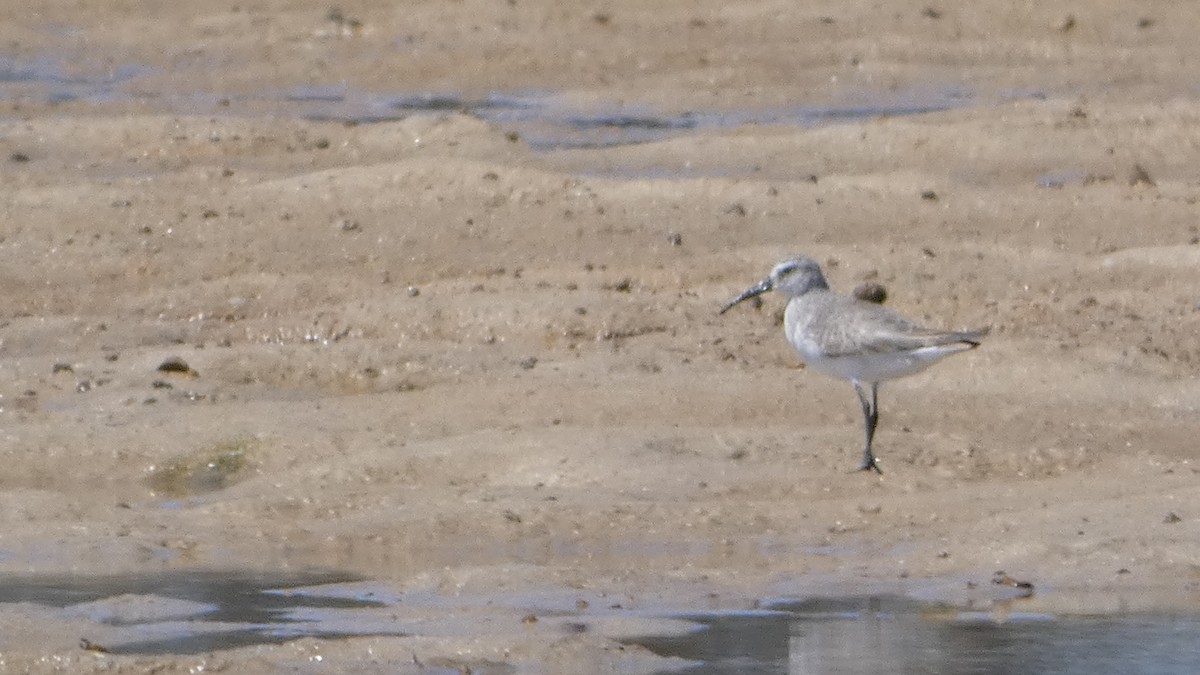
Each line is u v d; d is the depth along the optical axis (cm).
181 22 3688
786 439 1477
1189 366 1725
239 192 2333
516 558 1221
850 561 1205
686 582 1160
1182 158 2578
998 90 3181
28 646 1027
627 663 1005
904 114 2975
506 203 2262
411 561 1214
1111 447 1503
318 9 3750
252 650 1014
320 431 1520
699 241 2173
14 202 2273
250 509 1333
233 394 1650
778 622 1080
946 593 1138
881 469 1411
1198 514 1271
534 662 1006
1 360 1727
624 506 1322
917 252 2098
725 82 3191
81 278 2047
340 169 2406
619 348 1784
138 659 1000
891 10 3656
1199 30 3572
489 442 1466
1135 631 1058
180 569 1198
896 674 983
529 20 3609
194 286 2009
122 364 1712
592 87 3183
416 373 1709
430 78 3272
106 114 2959
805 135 2659
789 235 2205
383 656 1009
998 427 1558
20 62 3406
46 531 1266
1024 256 2098
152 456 1470
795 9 3666
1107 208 2302
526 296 1903
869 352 1378
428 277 2067
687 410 1579
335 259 2117
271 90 3222
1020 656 1012
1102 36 3531
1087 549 1206
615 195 2295
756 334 1836
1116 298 1950
